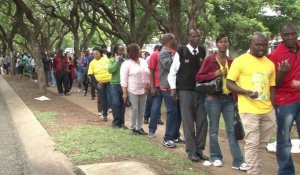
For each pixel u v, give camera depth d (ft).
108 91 37.88
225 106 23.47
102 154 25.30
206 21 77.87
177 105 28.09
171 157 25.08
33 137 31.86
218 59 23.08
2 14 120.26
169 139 28.32
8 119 41.60
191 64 24.40
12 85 86.74
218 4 97.30
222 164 24.29
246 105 19.85
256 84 19.63
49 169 23.76
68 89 65.05
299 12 108.47
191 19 44.42
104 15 75.10
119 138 29.68
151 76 30.71
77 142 28.58
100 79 38.01
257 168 19.86
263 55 19.92
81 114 43.04
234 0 99.60
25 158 26.53
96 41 149.79
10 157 26.84
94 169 22.02
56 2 104.32
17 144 30.42
